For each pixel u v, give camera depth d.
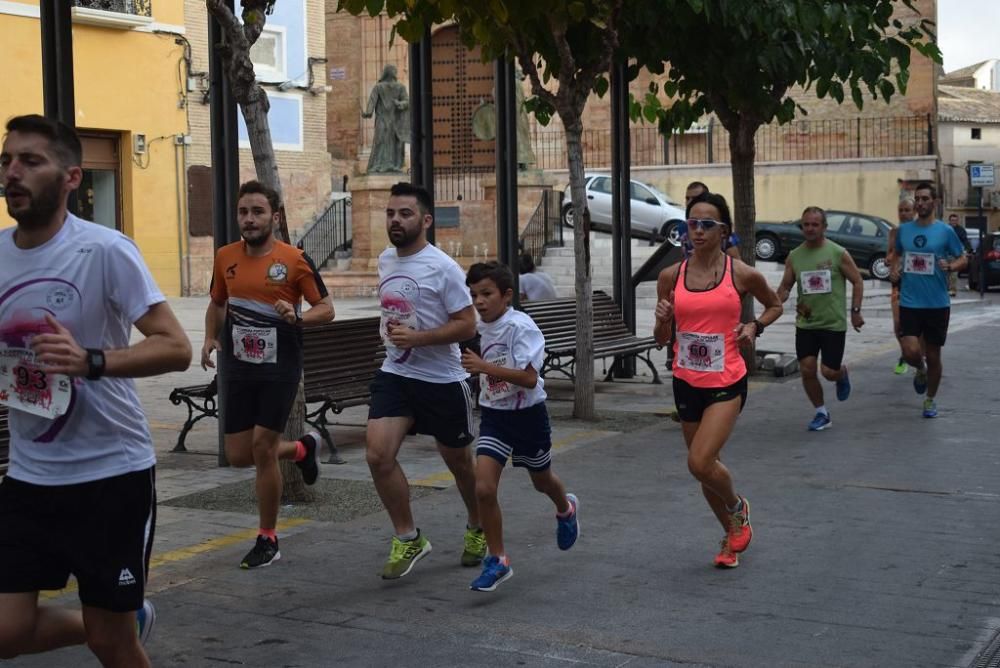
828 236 33.34
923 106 39.72
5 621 3.82
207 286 31.17
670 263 15.36
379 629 5.65
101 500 3.88
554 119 39.91
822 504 8.12
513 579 6.44
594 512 7.96
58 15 8.83
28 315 3.80
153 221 30.11
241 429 6.84
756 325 6.56
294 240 32.97
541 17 11.32
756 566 6.63
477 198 33.38
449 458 6.59
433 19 10.12
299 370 6.86
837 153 40.53
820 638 5.44
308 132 33.94
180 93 30.45
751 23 12.41
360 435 11.28
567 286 27.70
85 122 28.42
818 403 11.16
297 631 5.63
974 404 12.59
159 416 12.81
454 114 33.62
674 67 14.05
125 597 3.93
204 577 6.53
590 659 5.21
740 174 14.48
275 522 6.81
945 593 6.10
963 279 40.34
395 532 7.02
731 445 10.39
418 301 6.41
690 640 5.43
